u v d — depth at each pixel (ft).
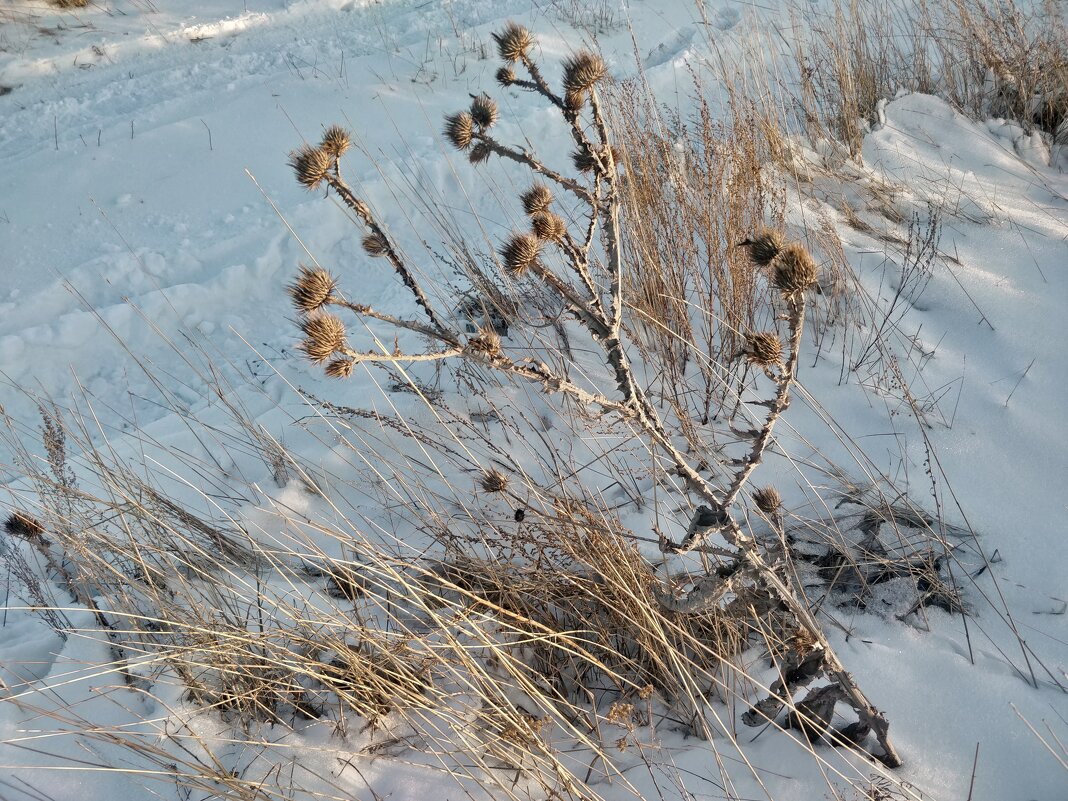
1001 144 18.16
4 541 11.22
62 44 27.25
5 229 20.15
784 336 13.53
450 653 8.89
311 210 19.53
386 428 12.20
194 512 11.26
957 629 9.05
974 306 13.64
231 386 15.06
